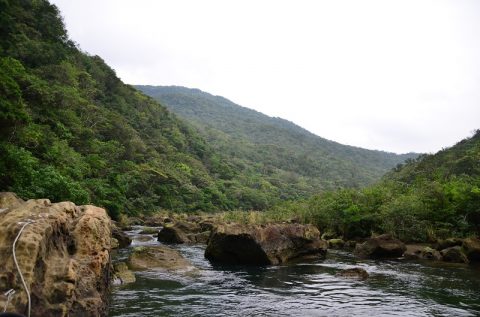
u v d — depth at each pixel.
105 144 59.72
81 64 84.06
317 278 16.77
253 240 19.91
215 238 20.64
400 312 11.62
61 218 8.67
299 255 22.86
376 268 19.94
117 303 11.36
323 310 11.66
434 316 11.27
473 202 28.23
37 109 44.28
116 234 25.52
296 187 151.88
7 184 20.20
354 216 33.25
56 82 58.75
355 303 12.56
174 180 81.19
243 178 131.00
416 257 23.88
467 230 28.27
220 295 13.02
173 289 13.55
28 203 8.89
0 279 6.40
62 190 23.25
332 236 34.59
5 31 57.28
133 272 16.05
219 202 93.12
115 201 43.53
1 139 22.25
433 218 30.50
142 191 67.88
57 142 40.00
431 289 14.82
